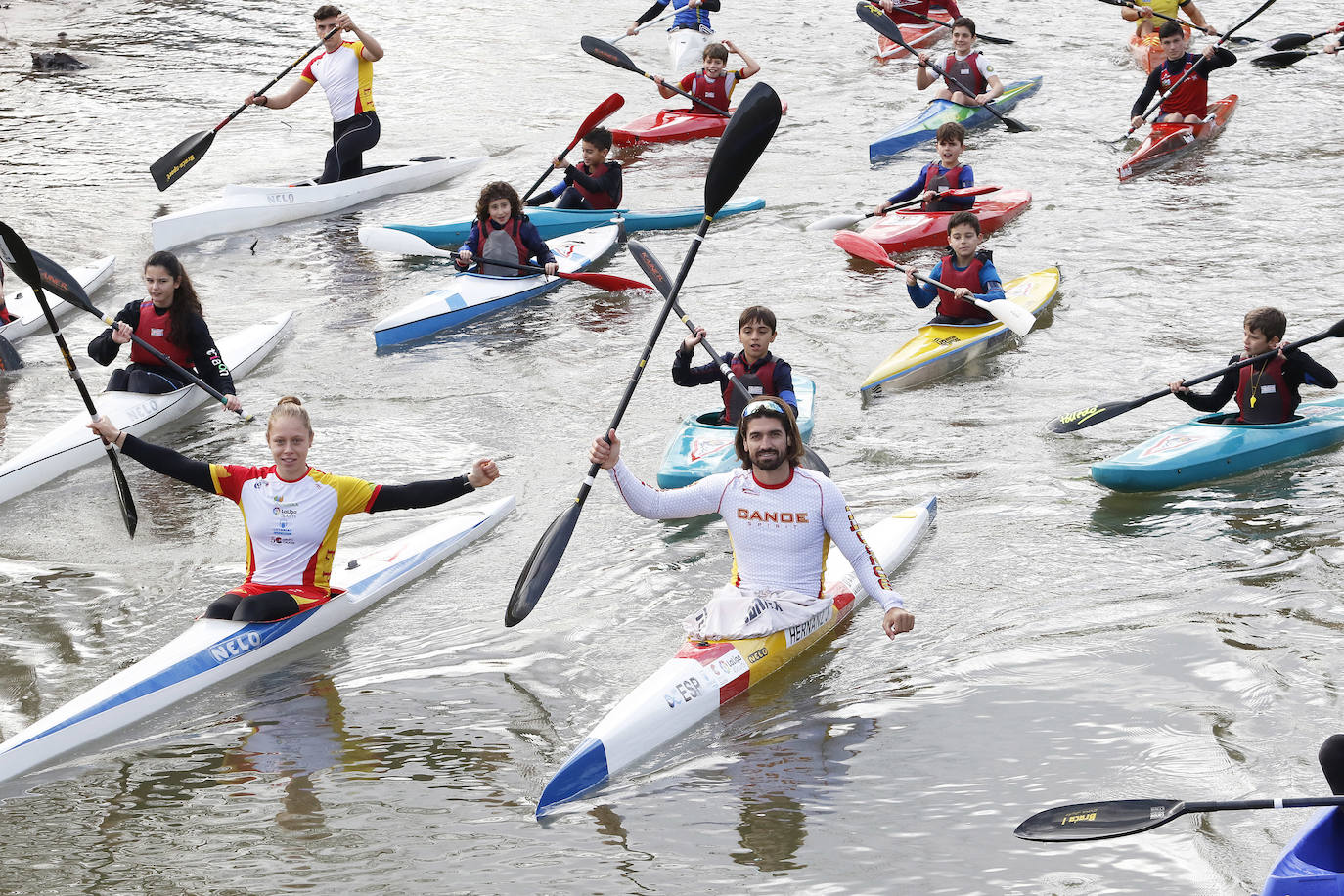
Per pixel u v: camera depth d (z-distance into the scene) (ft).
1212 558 81.76
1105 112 202.59
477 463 75.92
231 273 150.61
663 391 115.24
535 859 56.13
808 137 198.08
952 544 85.81
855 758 62.95
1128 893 52.01
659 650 74.90
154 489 100.48
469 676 73.10
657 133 203.10
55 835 59.00
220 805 61.26
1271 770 59.57
